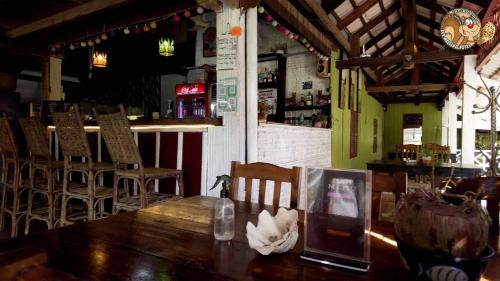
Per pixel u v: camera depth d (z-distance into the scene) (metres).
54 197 3.95
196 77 7.65
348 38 7.21
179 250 1.13
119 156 2.99
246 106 3.38
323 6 5.66
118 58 8.20
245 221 1.49
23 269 0.58
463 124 5.92
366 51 8.49
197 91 6.57
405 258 0.84
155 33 7.57
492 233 1.34
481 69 5.66
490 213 1.45
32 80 7.74
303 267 0.99
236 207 1.75
